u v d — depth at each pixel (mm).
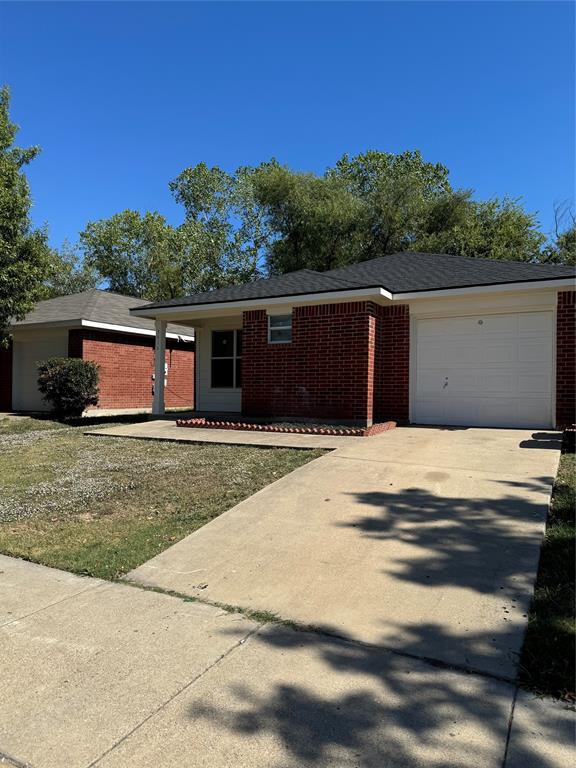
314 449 8086
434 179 37250
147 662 3111
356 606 3645
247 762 2340
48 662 3150
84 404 15484
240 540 4852
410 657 3059
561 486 5852
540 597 3590
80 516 5848
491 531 4680
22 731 2590
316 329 11344
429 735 2455
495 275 10844
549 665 2912
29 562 4684
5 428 13406
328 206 30141
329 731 2504
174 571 4348
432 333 11109
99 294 20484
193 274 34875
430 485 5988
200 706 2715
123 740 2504
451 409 10906
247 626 3475
